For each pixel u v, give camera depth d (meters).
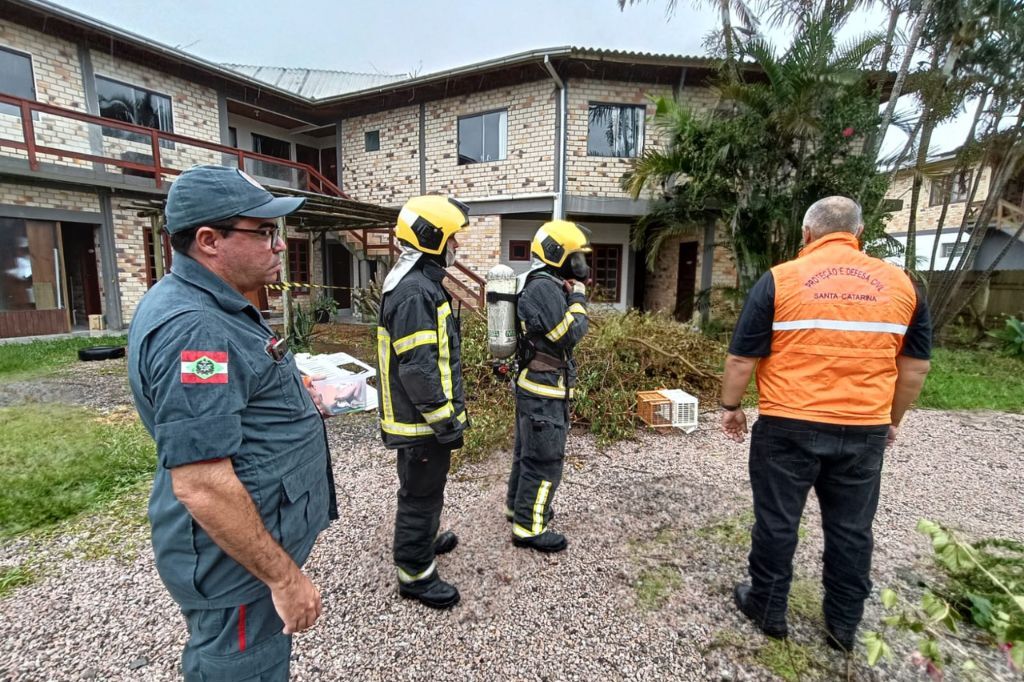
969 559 1.45
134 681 1.90
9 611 2.27
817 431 1.91
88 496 3.35
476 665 1.99
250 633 1.28
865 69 7.80
